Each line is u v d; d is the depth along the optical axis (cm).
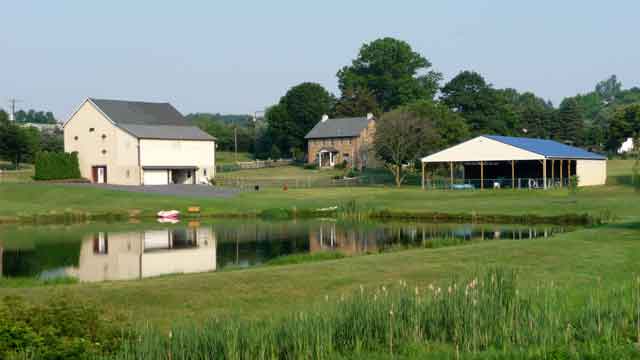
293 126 13400
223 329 1311
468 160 7656
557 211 5119
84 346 1241
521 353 1276
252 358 1248
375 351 1322
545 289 1698
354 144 11938
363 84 14988
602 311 1487
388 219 5419
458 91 13062
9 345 1211
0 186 7038
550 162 8262
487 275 1677
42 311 1329
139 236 4297
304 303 1852
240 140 15212
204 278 2208
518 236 4069
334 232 4488
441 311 1438
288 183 9256
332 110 13950
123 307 1822
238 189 7956
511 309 1420
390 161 9331
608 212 4747
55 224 5125
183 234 4400
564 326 1409
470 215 5241
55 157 8662
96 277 2805
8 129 11262
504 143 7419
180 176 9038
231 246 3803
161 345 1277
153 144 8675
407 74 15038
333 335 1342
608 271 2230
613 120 13125
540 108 15275
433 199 6481
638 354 1266
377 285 2069
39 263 3219
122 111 8956
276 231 4572
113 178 8719
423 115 9838
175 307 1827
